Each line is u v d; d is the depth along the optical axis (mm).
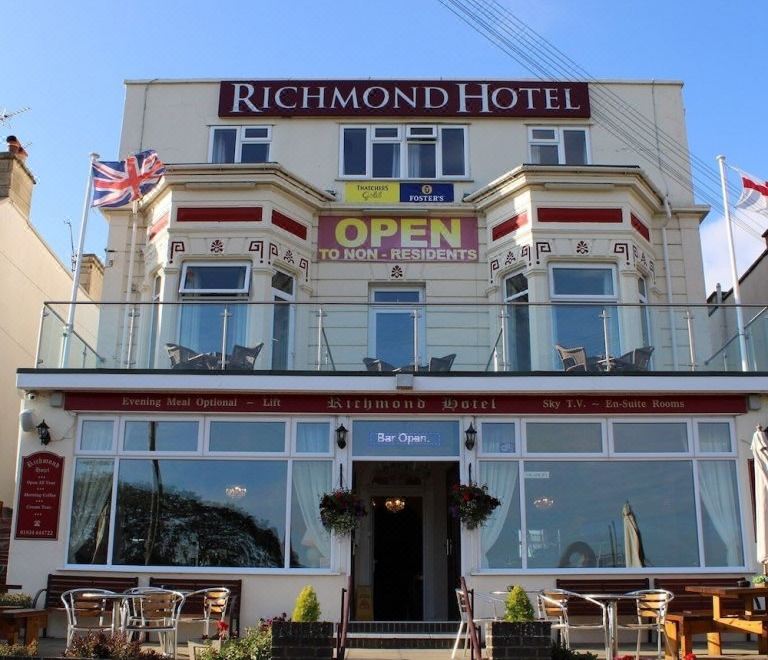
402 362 13680
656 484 13234
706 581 12797
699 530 13039
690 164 17250
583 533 13023
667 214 16609
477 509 12766
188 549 12930
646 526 13070
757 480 11195
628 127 17469
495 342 13797
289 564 12852
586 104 17500
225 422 13383
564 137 17453
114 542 12930
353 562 14188
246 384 13195
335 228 16406
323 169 17125
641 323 13875
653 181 17172
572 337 13789
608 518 13086
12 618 10773
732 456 13305
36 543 12898
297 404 13312
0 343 17688
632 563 12930
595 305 13906
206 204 15445
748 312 13867
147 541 12953
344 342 13758
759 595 10047
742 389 13273
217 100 17578
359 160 17266
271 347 13727
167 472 13219
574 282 15383
